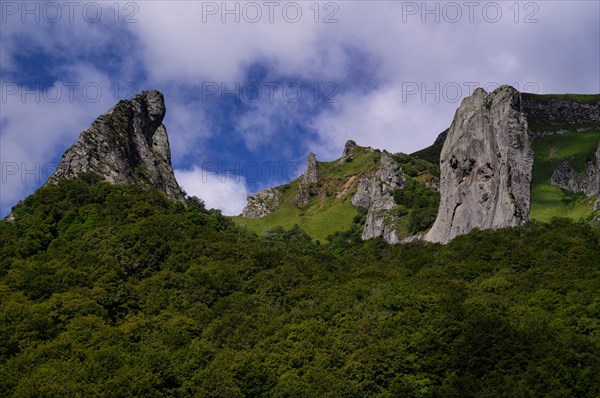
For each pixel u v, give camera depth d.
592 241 107.44
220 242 115.56
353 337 83.75
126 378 72.19
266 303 97.56
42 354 77.12
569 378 72.56
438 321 83.12
